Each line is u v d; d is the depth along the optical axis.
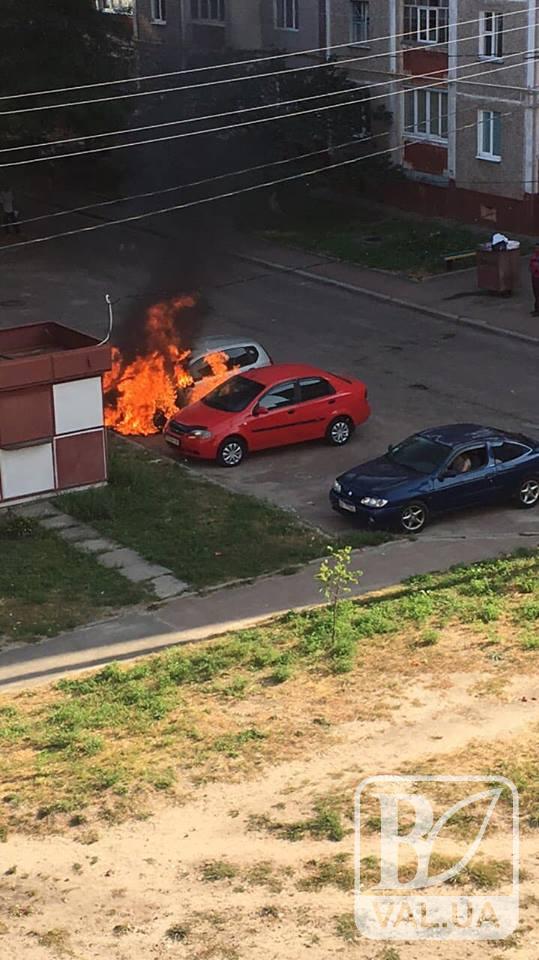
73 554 21.52
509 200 40.88
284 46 48.62
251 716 15.70
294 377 25.58
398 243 40.28
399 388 29.00
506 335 32.38
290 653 17.55
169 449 26.08
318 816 13.29
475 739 14.84
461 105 41.53
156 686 16.83
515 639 17.56
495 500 22.88
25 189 48.22
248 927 11.50
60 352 23.19
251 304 35.75
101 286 37.62
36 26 41.38
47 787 14.21
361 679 16.58
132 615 19.42
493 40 40.16
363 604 19.28
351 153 44.19
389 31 43.34
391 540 21.81
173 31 53.62
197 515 22.92
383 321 34.09
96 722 15.74
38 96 41.19
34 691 17.08
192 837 13.07
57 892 12.23
